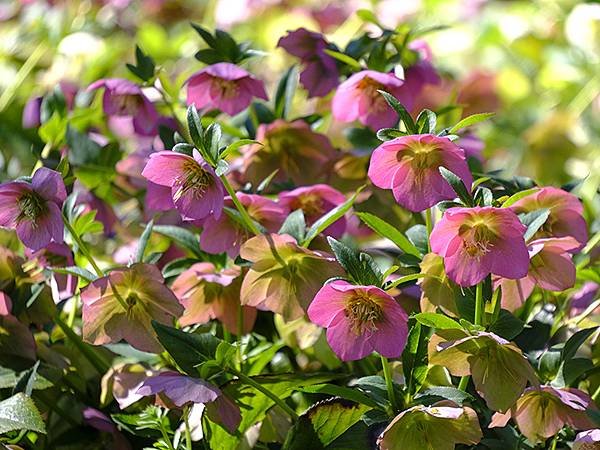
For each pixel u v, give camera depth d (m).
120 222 1.93
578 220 1.65
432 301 1.59
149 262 1.69
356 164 1.83
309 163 1.83
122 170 1.90
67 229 1.71
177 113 1.93
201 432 1.63
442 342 1.52
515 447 1.60
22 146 2.25
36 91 2.49
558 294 1.76
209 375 1.59
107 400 1.70
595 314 1.73
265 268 1.61
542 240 1.58
